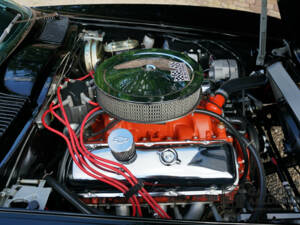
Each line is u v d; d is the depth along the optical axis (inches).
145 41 100.1
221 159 63.0
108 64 66.9
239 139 67.3
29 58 73.9
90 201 65.3
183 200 66.1
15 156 57.6
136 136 68.6
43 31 87.2
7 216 49.1
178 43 101.7
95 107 72.0
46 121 67.7
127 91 59.6
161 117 59.4
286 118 76.3
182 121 70.1
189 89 60.0
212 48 101.6
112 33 104.9
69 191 57.7
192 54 95.2
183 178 61.1
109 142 55.6
